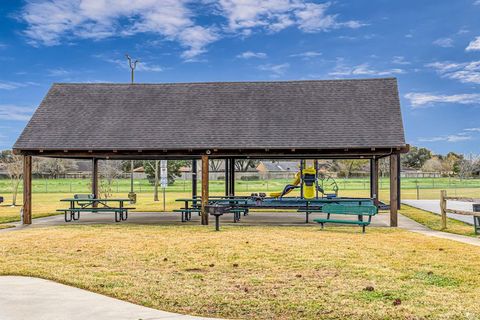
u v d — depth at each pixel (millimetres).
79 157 21797
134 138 20547
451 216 23469
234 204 21656
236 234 16156
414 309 7539
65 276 9820
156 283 9258
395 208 18922
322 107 21922
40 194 47094
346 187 58156
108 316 7113
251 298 8211
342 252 12453
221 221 21312
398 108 21344
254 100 22828
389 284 9109
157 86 24391
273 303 7922
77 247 13531
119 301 8016
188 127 21109
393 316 7230
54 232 17000
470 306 7699
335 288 8844
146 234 16312
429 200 36938
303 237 15305
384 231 17109
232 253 12383
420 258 11617
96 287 8906
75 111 22594
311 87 23469
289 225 19328
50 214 25312
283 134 20250
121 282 9320
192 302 7988
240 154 20016
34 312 7305
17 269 10523
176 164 63531
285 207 20703
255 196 24016
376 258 11641
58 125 21531
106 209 20625
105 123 21688
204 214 19766
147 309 7551
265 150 19828
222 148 19688
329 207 17656
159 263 11219
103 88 24328
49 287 8953
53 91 24062
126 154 20109
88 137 20703
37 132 21031
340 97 22531
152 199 38906
